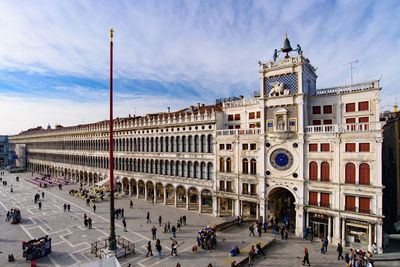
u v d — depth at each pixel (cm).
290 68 3231
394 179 3444
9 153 13325
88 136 7106
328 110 3231
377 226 2553
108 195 5284
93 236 3083
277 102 3322
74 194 5547
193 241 2947
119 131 5862
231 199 3853
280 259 2488
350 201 2764
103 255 2448
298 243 2895
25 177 8938
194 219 3797
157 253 2616
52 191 6119
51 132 9300
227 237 3061
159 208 4472
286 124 3209
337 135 2848
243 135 3650
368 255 2267
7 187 6731
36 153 10600
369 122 2680
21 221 3684
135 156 5403
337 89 3178
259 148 3484
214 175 3962
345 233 2791
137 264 2361
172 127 4647
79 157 7512
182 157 4453
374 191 2597
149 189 5491
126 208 4478
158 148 4925
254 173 3556
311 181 3034
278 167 3303
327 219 2916
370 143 2647
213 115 4009
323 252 2609
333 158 2888
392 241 2942
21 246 2781
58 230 3300
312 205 3012
